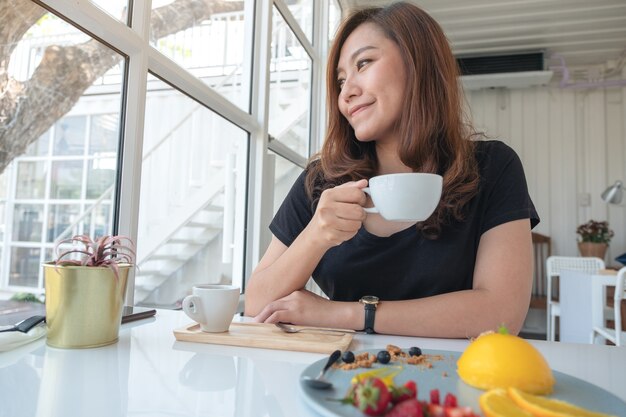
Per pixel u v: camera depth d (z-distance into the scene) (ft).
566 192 15.37
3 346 1.80
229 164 7.55
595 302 7.80
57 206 5.25
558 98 15.65
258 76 7.01
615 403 1.20
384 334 2.34
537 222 2.86
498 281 2.47
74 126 4.62
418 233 2.81
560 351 2.02
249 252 6.92
